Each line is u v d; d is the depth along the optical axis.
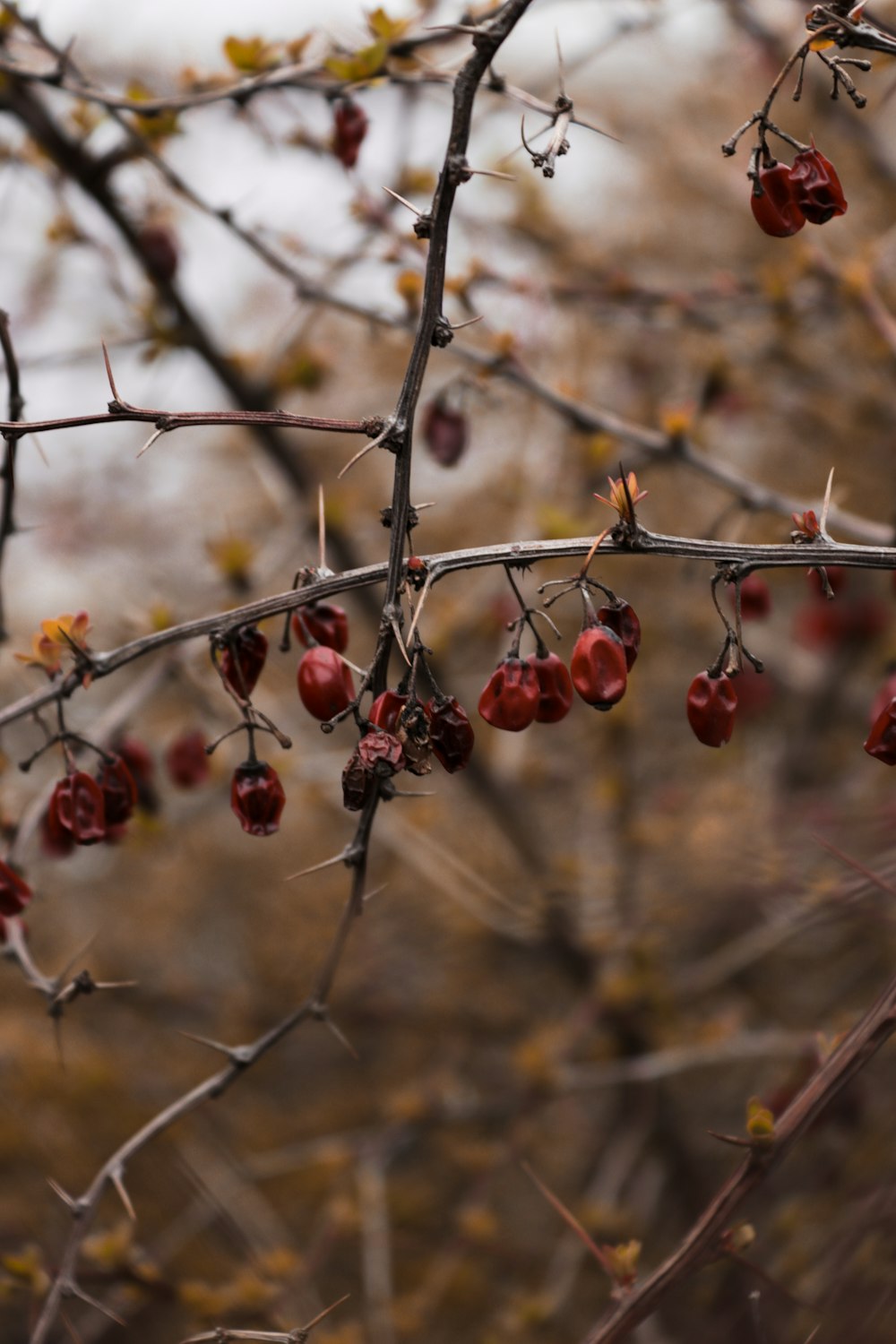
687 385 4.88
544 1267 4.75
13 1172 5.20
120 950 6.71
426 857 5.11
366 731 1.54
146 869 6.79
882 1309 2.33
